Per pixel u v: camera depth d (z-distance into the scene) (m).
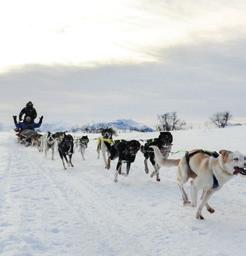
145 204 3.70
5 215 3.22
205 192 3.18
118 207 3.60
